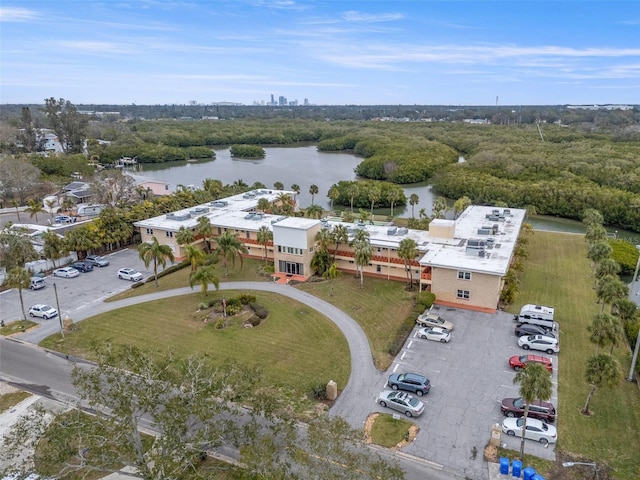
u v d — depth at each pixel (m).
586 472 30.19
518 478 29.77
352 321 52.69
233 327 51.72
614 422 35.09
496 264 55.66
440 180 139.75
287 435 26.45
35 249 71.81
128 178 116.62
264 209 90.88
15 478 25.98
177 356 45.53
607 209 104.88
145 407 25.66
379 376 41.81
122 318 54.88
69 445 26.12
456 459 31.64
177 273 69.69
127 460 25.83
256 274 68.38
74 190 119.50
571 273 67.62
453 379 41.12
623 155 145.00
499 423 35.31
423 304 54.97
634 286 67.25
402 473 23.77
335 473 22.95
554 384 40.03
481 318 53.03
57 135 184.62
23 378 42.84
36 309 55.66
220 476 29.61
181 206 97.94
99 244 78.12
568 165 138.12
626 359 44.22
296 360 44.69
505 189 120.38
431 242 66.12
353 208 122.38
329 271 63.03
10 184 115.38
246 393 29.25
